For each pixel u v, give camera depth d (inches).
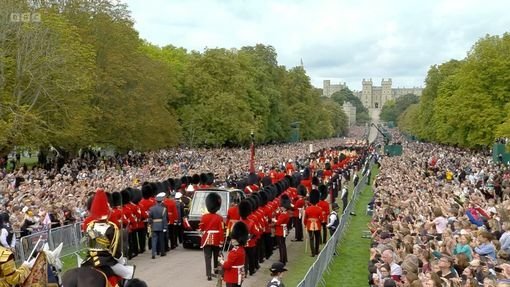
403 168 2578.7
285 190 1349.7
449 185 1743.4
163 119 3176.7
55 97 2150.6
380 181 2090.3
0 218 711.7
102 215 396.5
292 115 6131.9
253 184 1466.5
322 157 3206.2
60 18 2186.3
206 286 874.8
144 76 2925.7
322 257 904.9
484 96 3304.6
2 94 1989.4
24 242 898.7
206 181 1523.1
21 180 1644.9
